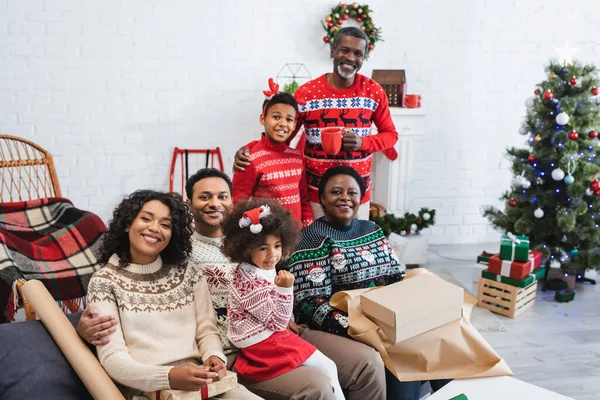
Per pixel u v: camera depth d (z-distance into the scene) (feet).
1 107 11.86
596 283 12.00
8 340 4.91
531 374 8.35
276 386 5.41
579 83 11.07
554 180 11.21
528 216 11.41
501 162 14.14
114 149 12.50
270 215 5.54
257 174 7.57
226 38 12.46
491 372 5.77
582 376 8.32
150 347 5.09
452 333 5.92
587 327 9.93
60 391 4.74
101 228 7.91
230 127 12.90
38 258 7.28
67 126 12.20
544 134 10.97
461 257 13.34
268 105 7.55
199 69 12.50
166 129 12.63
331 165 8.20
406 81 13.28
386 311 5.64
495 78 13.65
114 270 5.24
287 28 12.66
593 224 10.94
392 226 12.46
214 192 6.18
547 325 9.99
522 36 13.53
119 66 12.16
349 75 8.06
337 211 6.68
